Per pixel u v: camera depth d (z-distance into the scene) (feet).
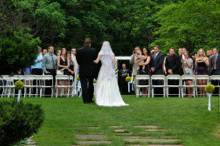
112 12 196.65
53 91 112.78
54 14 161.89
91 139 61.41
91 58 92.73
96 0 188.14
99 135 63.82
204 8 157.89
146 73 113.50
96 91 91.25
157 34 187.62
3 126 38.91
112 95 90.27
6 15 66.54
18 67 50.62
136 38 200.64
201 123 71.82
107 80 90.74
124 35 197.16
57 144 58.08
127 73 131.03
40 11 158.10
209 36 160.15
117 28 194.39
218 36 159.22
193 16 160.97
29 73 116.98
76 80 114.42
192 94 113.50
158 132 65.62
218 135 64.85
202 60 114.21
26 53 49.83
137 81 112.16
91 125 69.72
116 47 196.75
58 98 105.40
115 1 196.24
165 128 68.39
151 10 203.21
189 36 165.17
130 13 200.95
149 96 112.16
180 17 163.84
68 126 68.54
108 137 62.44
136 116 76.95
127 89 130.72
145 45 200.54
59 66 114.11
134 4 203.31
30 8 152.76
